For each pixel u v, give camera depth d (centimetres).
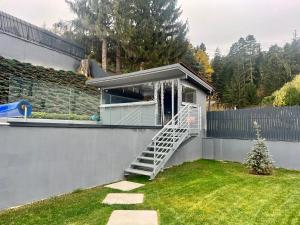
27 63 1501
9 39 1466
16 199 513
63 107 1144
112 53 2402
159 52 2123
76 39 2278
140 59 2181
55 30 2498
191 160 1261
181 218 465
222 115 1334
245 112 1249
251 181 795
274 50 4994
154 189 677
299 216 485
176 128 989
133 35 2084
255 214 493
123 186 711
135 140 875
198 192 650
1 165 488
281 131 1118
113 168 773
